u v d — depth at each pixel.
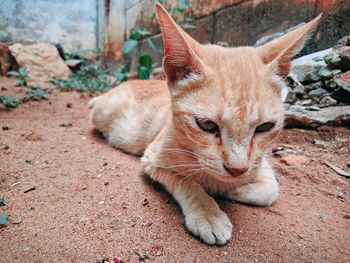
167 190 0.19
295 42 0.17
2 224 0.16
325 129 0.28
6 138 0.28
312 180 0.22
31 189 0.19
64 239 0.15
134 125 0.26
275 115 0.16
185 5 0.45
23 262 0.14
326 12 0.34
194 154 0.17
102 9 0.74
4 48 0.58
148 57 0.52
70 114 0.39
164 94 0.26
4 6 0.57
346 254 0.15
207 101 0.16
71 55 0.68
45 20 0.66
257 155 0.16
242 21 0.46
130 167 0.23
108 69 0.70
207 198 0.18
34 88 0.49
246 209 0.18
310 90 0.32
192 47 0.17
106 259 0.14
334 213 0.18
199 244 0.15
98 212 0.17
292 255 0.15
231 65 0.17
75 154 0.26
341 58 0.29
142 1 0.65
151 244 0.15
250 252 0.15
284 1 0.39
